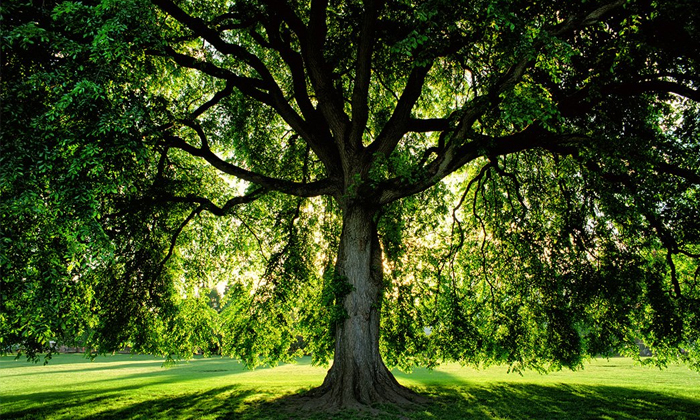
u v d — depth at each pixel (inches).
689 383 646.5
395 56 416.2
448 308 581.9
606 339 527.5
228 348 642.8
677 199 427.2
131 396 518.0
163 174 555.5
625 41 357.1
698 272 480.4
